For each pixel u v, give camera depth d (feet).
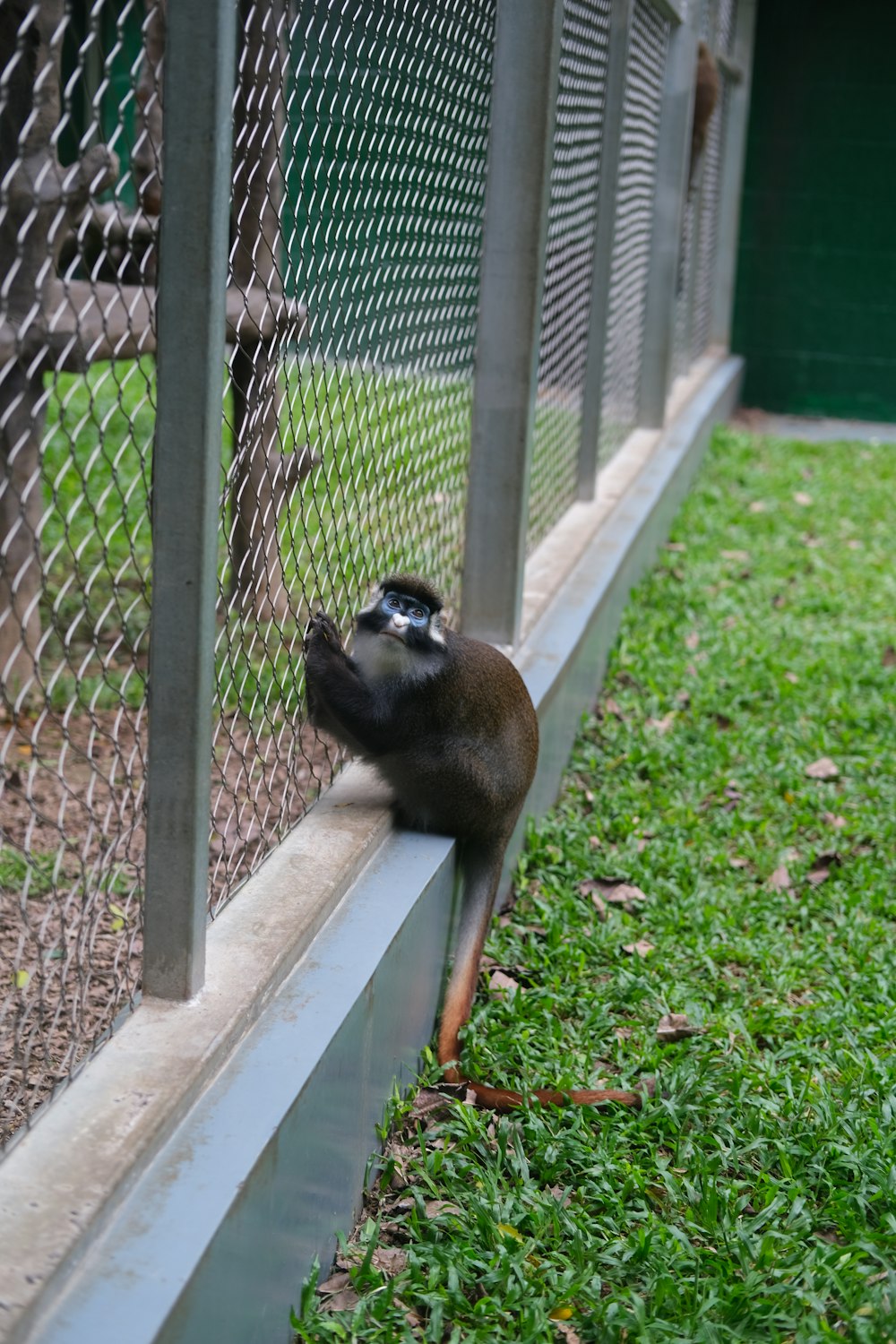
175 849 8.75
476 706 12.85
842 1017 13.35
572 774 18.94
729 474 37.96
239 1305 7.83
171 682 8.49
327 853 11.67
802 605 26.86
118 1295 6.80
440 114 13.91
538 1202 10.21
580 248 21.93
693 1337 8.86
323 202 10.70
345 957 10.34
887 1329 8.80
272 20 9.90
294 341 10.35
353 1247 9.78
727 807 18.49
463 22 14.35
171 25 7.72
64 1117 7.80
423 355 14.29
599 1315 9.02
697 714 21.15
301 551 12.60
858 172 48.91
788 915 15.74
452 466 16.20
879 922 15.48
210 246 7.91
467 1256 9.53
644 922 15.23
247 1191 7.79
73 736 16.97
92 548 21.77
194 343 8.05
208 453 8.17
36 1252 6.76
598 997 13.46
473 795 12.79
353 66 11.13
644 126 28.04
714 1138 11.16
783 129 48.96
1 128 8.31
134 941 12.60
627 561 24.04
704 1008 13.46
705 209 43.60
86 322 14.30
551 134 15.85
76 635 19.39
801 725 20.98
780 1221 10.18
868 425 49.88
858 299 49.88
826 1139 11.19
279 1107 8.39
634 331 31.12
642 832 17.26
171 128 7.83
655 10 26.91
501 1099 11.44
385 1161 10.67
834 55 47.96
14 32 9.67
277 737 11.49
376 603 12.51
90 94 7.51
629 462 29.25
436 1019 12.91
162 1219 7.34
